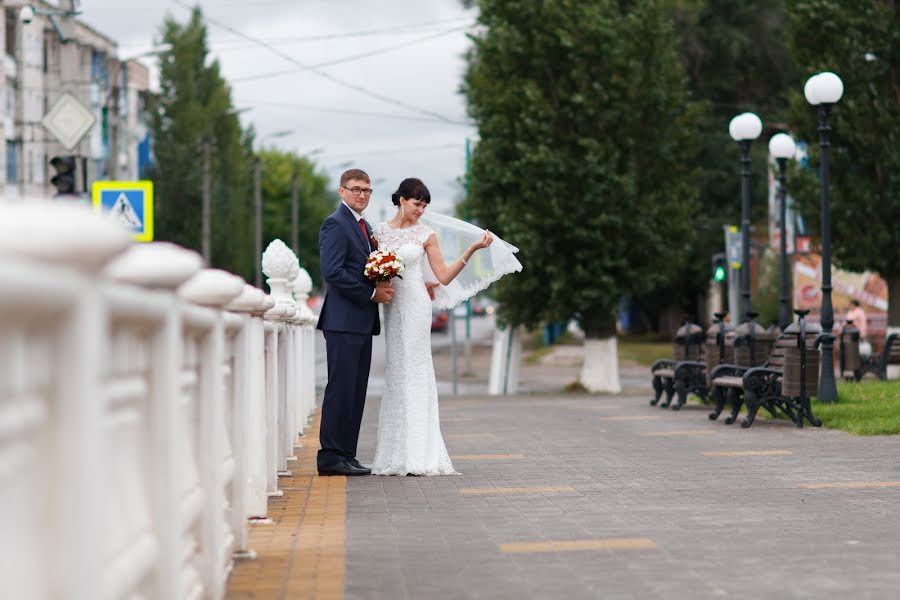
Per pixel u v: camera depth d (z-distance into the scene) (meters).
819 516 9.95
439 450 13.30
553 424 20.53
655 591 7.04
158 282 4.66
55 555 3.42
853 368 32.38
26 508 3.25
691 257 61.78
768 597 6.86
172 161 89.19
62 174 25.14
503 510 10.44
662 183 39.34
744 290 27.94
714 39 59.22
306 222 137.62
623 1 39.09
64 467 3.42
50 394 3.40
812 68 35.06
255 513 9.81
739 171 60.97
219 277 6.39
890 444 16.22
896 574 7.52
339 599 6.90
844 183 35.38
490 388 41.25
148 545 4.61
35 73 75.25
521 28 38.97
